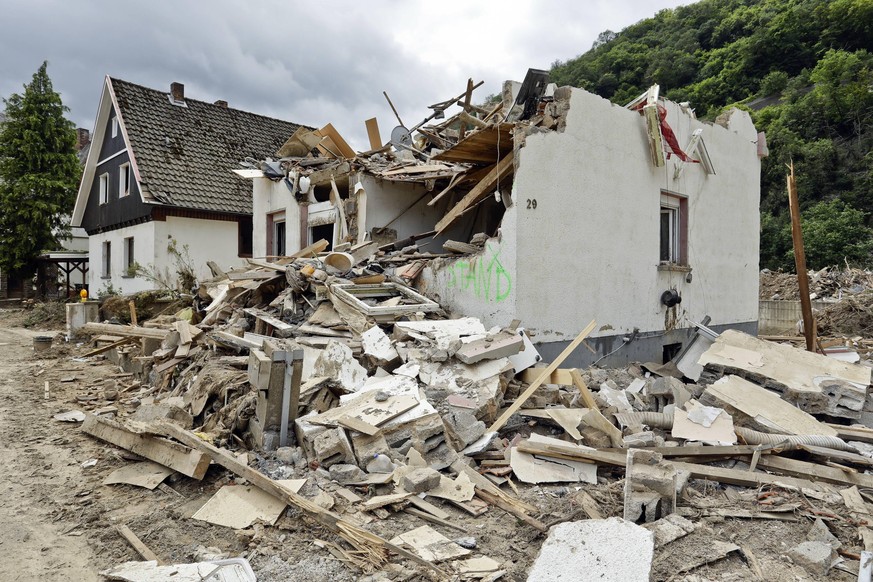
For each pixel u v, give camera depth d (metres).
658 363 9.28
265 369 4.76
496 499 4.12
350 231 10.36
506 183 8.25
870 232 24.80
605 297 8.18
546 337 7.23
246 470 4.12
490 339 6.17
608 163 8.20
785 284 20.94
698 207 10.25
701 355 7.66
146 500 4.26
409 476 4.17
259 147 21.88
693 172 10.07
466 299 7.66
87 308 14.04
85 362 10.63
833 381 6.45
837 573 3.23
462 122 10.62
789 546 3.54
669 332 9.54
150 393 7.83
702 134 10.27
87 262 24.02
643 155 8.93
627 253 8.59
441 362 5.92
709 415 5.44
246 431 5.36
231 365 6.57
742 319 11.69
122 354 9.74
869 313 15.38
